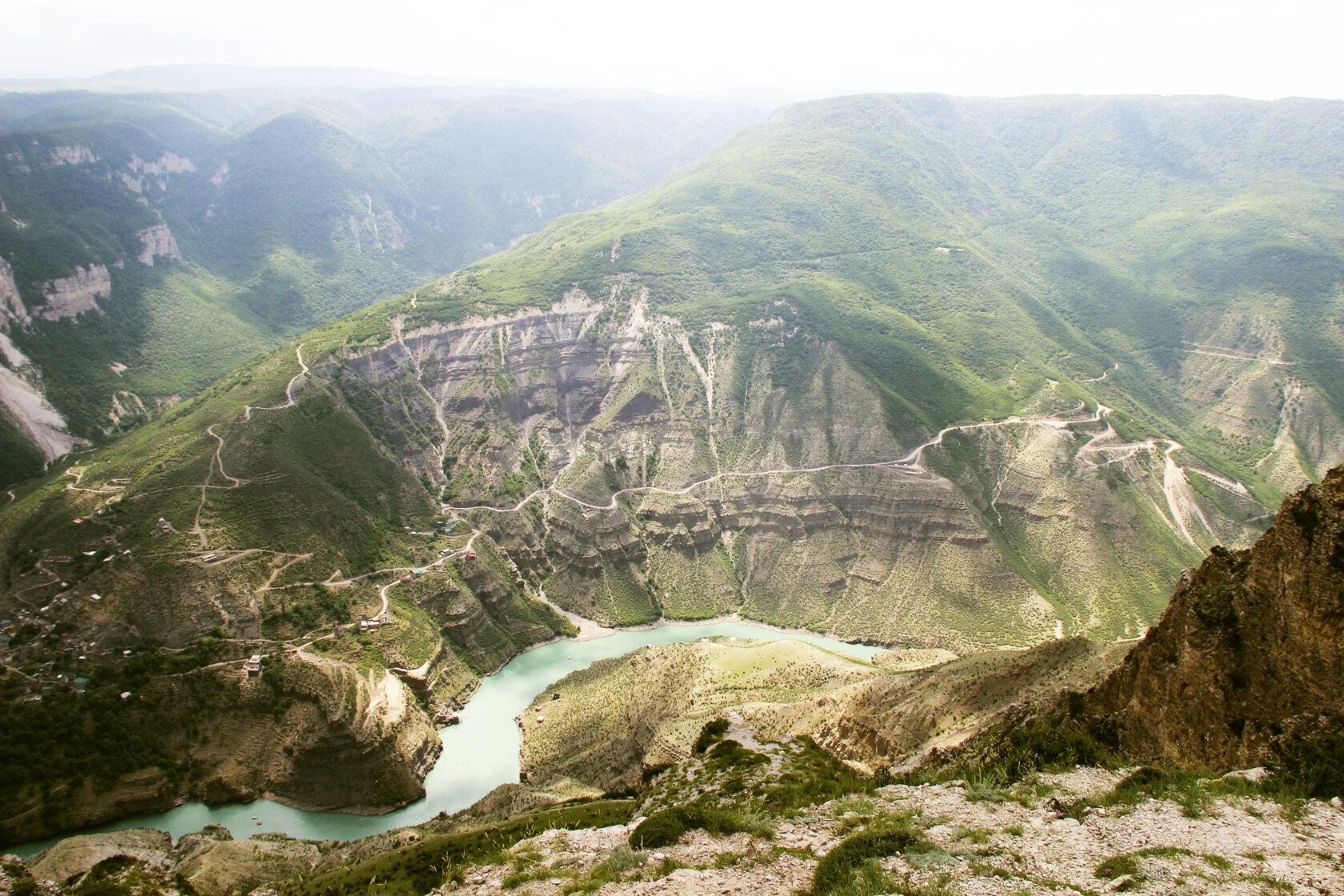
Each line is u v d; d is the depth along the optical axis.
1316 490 38.91
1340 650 35.78
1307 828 28.12
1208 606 43.53
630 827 48.16
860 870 30.64
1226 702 40.59
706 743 81.62
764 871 34.19
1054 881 27.33
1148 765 41.12
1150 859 27.33
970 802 37.69
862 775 62.47
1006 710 66.38
